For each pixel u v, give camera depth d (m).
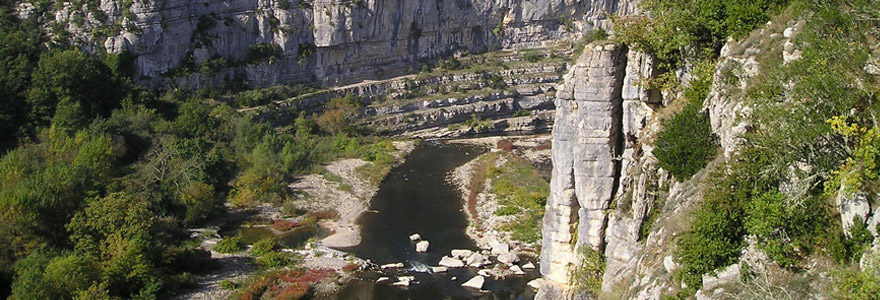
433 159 115.12
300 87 134.62
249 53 132.38
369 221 85.38
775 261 32.88
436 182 101.94
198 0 126.56
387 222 85.00
